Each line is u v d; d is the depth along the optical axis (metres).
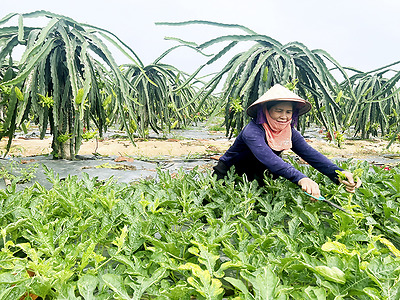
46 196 1.50
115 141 5.67
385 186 1.89
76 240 1.24
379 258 0.95
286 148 1.94
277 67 3.69
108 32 3.73
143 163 3.80
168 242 1.14
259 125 1.97
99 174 3.09
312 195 1.56
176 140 6.27
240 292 0.92
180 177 1.98
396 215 1.43
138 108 6.19
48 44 3.20
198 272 0.83
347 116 6.52
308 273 0.99
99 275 0.95
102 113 4.03
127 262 0.94
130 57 3.58
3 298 0.77
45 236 1.04
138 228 1.13
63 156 3.86
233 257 0.99
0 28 3.20
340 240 1.18
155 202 1.32
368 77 6.57
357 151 5.10
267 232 1.23
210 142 6.04
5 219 1.29
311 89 3.82
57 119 3.40
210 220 1.28
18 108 3.34
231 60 3.82
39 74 3.32
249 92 3.63
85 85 3.18
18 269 0.89
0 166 3.14
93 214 1.32
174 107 6.73
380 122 7.11
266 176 2.08
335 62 3.84
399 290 0.80
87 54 3.55
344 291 0.84
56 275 0.83
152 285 0.90
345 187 1.77
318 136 7.79
